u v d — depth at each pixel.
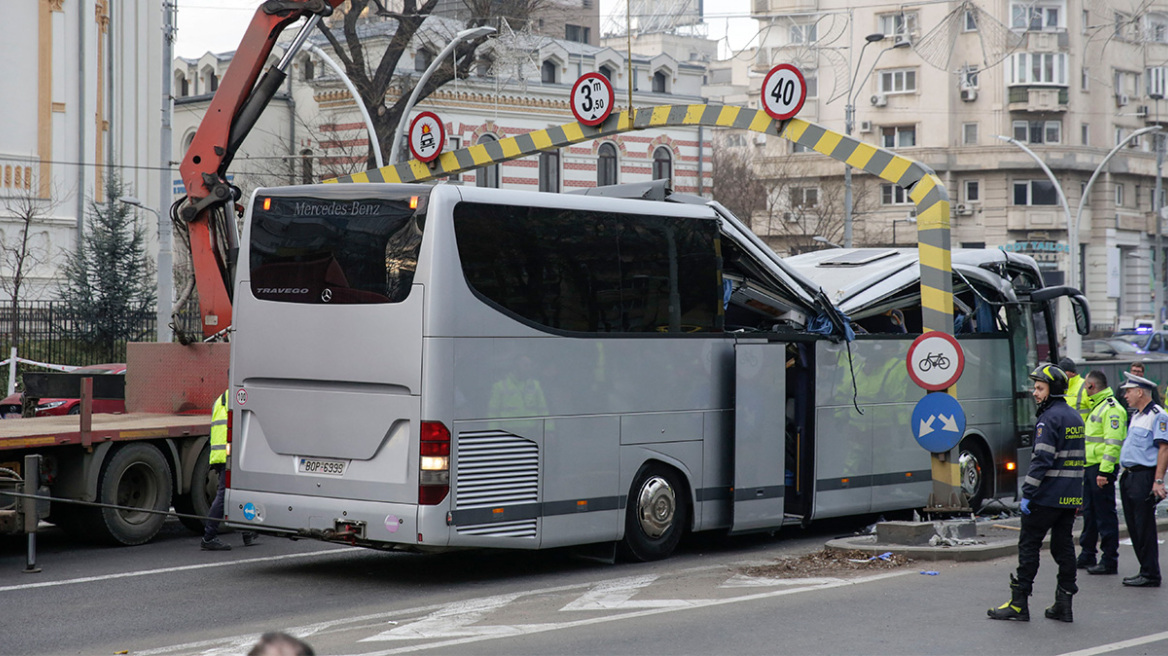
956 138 61.97
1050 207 61.47
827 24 62.78
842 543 12.16
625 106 47.75
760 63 64.19
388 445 10.13
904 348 14.39
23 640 8.35
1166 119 63.81
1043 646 8.18
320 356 10.46
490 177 44.16
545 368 10.73
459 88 42.72
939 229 12.26
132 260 31.02
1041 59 60.59
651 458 11.66
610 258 11.33
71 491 12.23
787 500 13.27
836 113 63.47
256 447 10.88
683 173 49.44
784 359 12.86
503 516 10.38
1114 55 62.75
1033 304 16.19
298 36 15.89
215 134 15.58
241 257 11.03
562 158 45.88
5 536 13.45
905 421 14.34
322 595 10.09
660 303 11.78
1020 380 15.68
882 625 8.78
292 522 10.59
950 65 60.94
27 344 28.92
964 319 15.35
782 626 8.72
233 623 8.93
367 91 34.69
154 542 13.19
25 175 34.16
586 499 11.05
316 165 42.22
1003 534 12.91
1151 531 10.62
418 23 34.88
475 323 10.20
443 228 10.05
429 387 9.92
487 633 8.45
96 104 36.69
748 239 12.81
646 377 11.60
